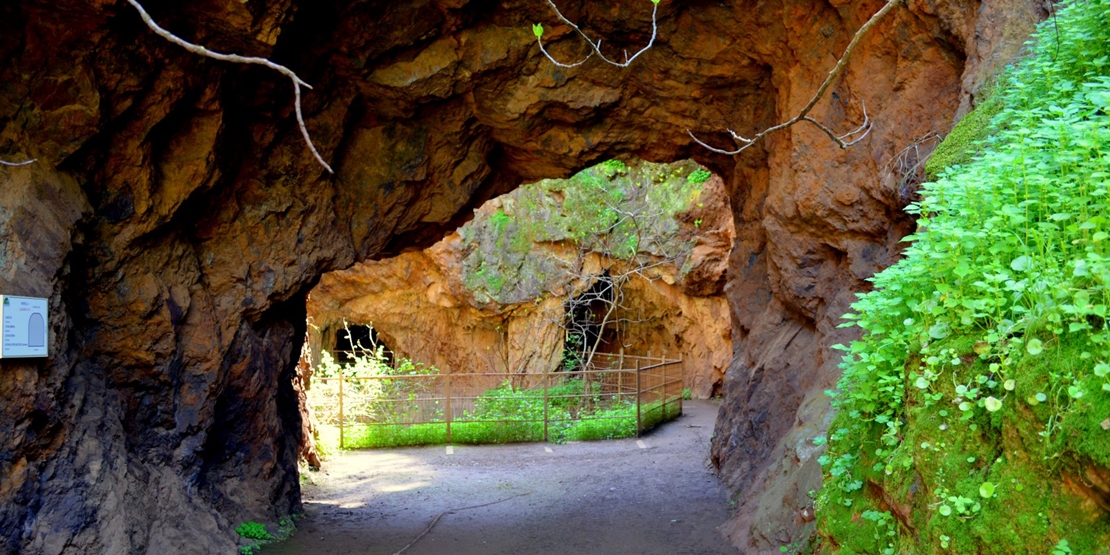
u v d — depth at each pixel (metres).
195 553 6.48
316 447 13.62
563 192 21.05
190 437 7.23
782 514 6.55
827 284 8.16
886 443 4.06
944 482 3.39
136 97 6.28
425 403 16.20
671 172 20.89
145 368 6.87
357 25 7.64
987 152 4.34
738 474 9.52
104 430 6.12
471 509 9.75
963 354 3.47
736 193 10.76
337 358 25.25
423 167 9.30
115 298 6.65
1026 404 2.96
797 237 8.32
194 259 7.48
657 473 11.77
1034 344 2.90
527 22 8.20
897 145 6.89
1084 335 2.89
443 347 23.39
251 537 7.57
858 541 4.25
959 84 6.43
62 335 5.57
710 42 8.39
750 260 10.40
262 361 8.28
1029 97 4.74
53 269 5.50
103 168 6.43
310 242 8.54
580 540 8.13
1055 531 2.77
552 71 8.69
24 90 5.73
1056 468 2.82
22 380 5.15
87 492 5.63
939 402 3.59
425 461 13.53
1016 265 3.24
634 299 23.83
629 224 20.86
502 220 21.59
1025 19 5.49
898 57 6.93
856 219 7.48
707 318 21.80
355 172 9.09
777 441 8.70
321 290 23.17
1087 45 4.74
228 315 7.76
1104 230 3.12
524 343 21.92
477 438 15.44
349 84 8.38
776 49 8.19
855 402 4.61
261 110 7.65
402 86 8.31
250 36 6.42
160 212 6.84
